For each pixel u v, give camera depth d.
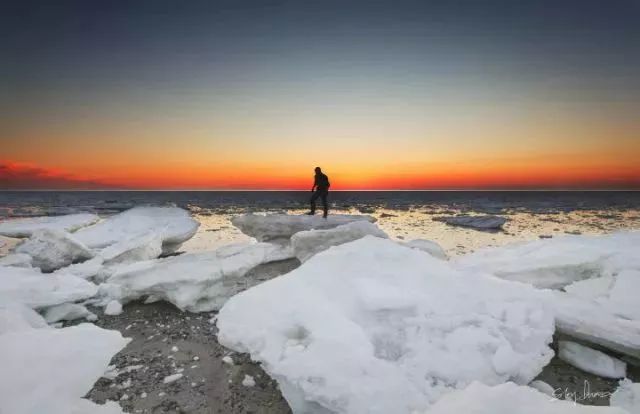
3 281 6.72
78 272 8.49
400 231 19.61
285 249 9.38
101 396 3.98
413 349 3.85
